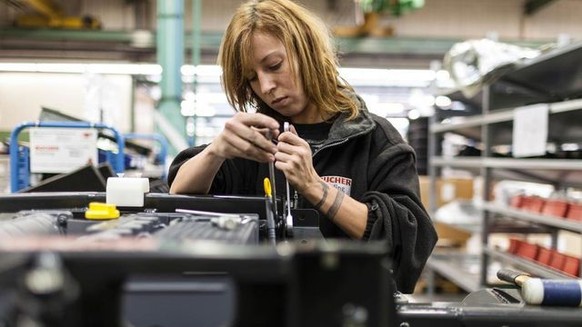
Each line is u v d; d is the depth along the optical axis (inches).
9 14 173.2
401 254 27.5
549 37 190.7
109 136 74.4
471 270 104.0
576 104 62.9
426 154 131.6
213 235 16.3
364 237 26.7
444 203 122.0
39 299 8.9
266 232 21.3
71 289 9.3
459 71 94.3
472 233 118.0
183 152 35.7
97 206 20.4
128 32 162.1
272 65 30.5
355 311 9.8
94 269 9.5
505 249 91.0
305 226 25.2
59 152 66.6
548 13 193.3
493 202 93.9
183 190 29.1
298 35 30.5
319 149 31.5
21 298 8.9
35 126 66.3
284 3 31.4
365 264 9.8
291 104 32.0
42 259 9.1
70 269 9.4
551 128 86.0
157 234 16.3
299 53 30.7
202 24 189.2
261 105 35.2
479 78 87.2
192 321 12.7
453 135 126.0
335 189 27.6
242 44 30.8
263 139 26.0
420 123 133.3
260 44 30.2
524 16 193.6
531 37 191.5
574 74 80.5
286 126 27.9
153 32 162.2
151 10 189.2
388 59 192.7
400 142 31.9
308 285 9.9
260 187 32.6
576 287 17.3
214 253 9.8
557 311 16.3
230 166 33.6
